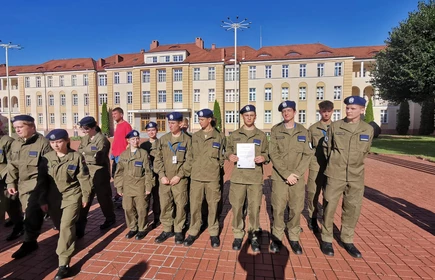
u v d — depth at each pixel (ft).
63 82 134.51
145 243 12.92
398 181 27.27
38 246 12.66
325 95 106.22
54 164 10.77
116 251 12.07
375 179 28.35
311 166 14.26
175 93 119.55
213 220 12.90
